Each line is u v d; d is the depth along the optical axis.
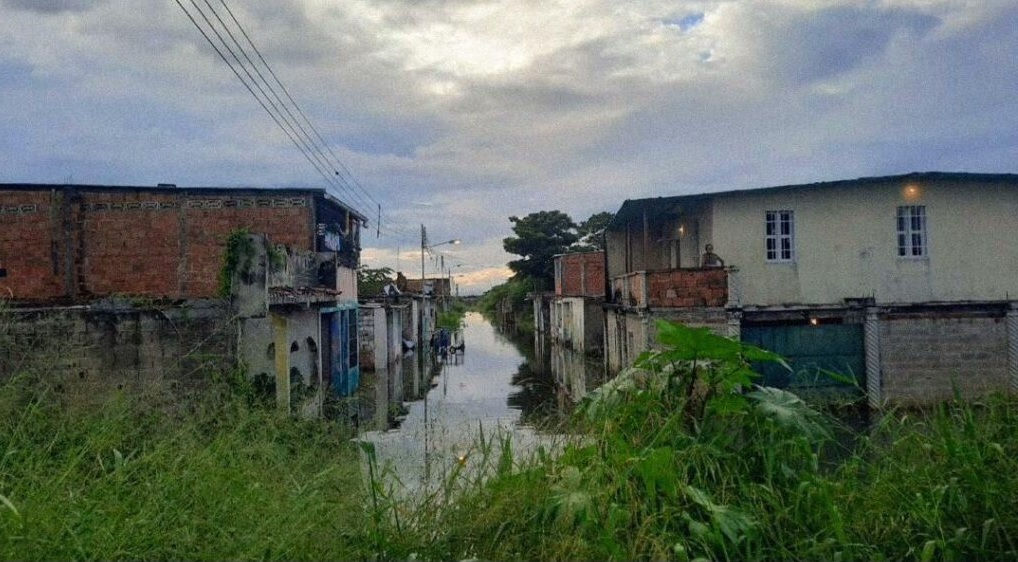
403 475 3.96
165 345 9.50
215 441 4.02
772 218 15.77
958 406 4.01
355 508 3.36
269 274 10.27
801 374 4.48
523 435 4.21
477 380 22.20
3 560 2.62
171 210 16.12
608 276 23.50
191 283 16.06
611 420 3.76
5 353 8.51
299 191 16.52
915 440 3.77
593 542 3.01
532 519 3.17
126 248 15.96
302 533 3.04
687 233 18.31
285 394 11.12
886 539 3.25
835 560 3.03
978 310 15.32
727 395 3.85
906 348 15.16
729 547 3.09
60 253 15.73
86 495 3.27
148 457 3.58
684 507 3.24
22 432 4.02
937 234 15.64
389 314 26.14
